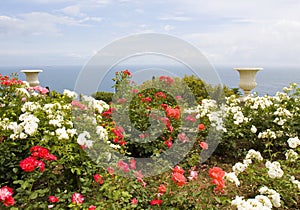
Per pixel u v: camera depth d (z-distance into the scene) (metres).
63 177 3.32
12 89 4.86
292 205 3.41
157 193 3.26
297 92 5.31
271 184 3.51
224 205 3.05
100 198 3.03
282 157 4.88
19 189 2.97
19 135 3.44
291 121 4.91
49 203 3.12
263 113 5.16
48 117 3.76
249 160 3.65
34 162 2.90
